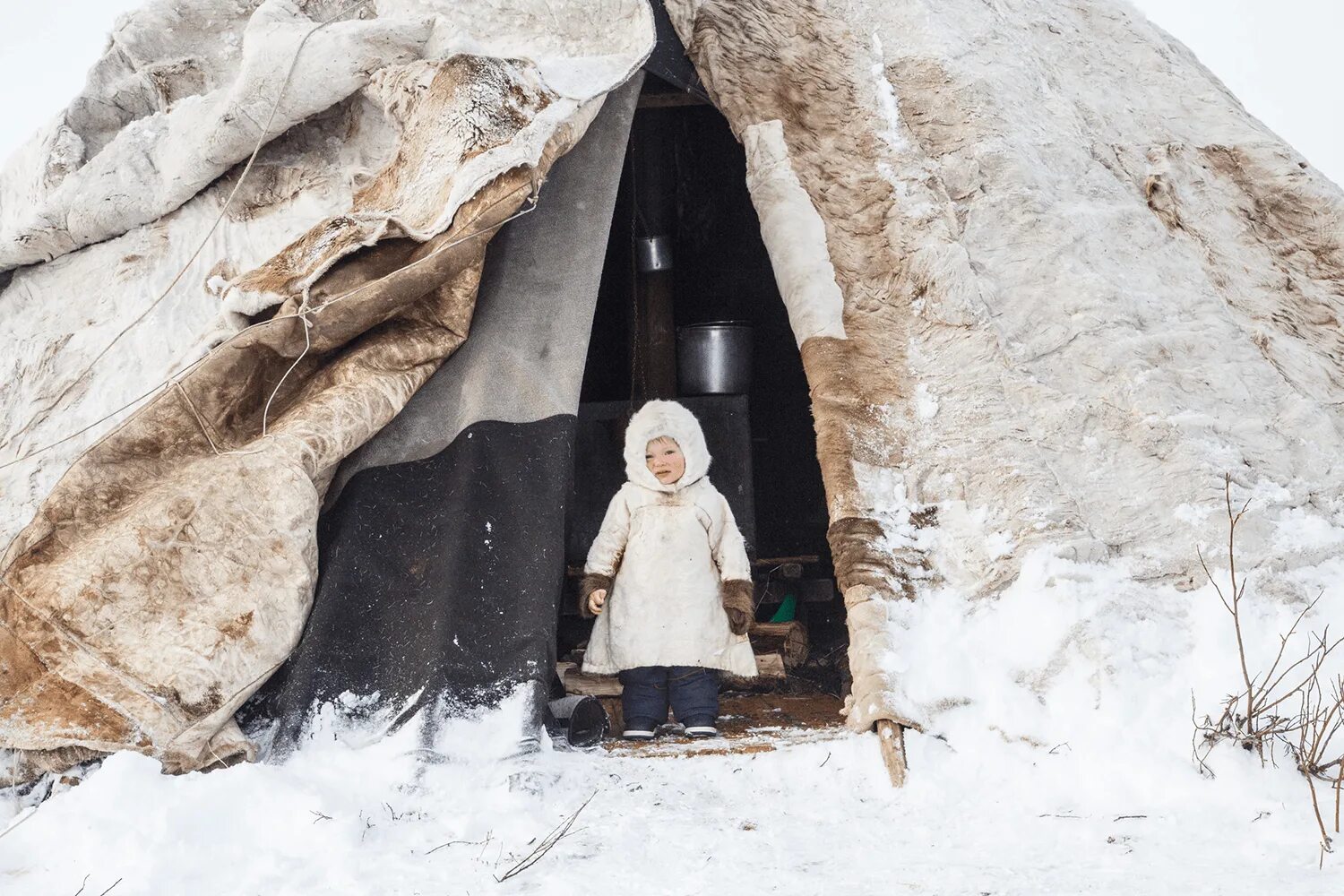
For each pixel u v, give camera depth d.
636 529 4.71
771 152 5.37
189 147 5.26
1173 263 5.30
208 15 6.06
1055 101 5.87
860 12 5.93
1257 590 3.95
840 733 3.90
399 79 4.96
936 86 5.57
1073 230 5.11
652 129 7.26
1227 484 3.86
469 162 4.41
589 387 8.22
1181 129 6.24
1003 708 3.66
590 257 4.89
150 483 4.11
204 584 3.89
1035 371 4.68
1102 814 3.12
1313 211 5.83
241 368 4.28
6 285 5.54
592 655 4.64
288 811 3.16
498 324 4.70
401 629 4.16
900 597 4.06
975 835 3.04
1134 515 4.23
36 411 4.76
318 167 5.30
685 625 4.53
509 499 4.39
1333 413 4.96
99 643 3.73
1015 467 4.30
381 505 4.41
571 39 5.21
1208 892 2.42
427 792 3.56
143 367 4.80
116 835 2.97
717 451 7.02
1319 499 4.42
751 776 3.67
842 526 4.22
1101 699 3.61
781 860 2.84
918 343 4.79
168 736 3.62
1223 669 3.67
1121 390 4.57
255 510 4.03
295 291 4.31
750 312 8.38
